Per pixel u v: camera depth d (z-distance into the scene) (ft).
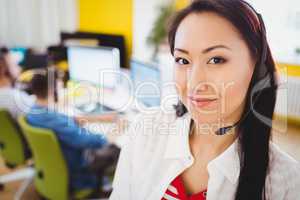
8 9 9.78
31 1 9.86
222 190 2.03
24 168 8.10
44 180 5.11
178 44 1.81
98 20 9.18
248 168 1.97
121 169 2.51
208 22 1.67
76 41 8.27
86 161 4.93
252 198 1.97
